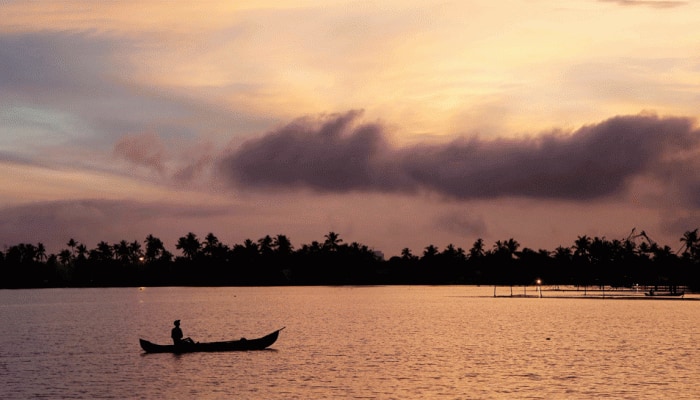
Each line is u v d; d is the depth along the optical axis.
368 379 51.97
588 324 102.06
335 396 45.94
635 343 74.38
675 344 73.31
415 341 78.56
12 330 103.81
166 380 52.62
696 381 49.69
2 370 58.50
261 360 62.38
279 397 45.91
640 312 132.00
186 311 154.38
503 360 61.22
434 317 123.12
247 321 118.56
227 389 48.91
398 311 145.12
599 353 65.56
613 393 45.59
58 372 57.03
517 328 96.12
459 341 78.12
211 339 88.50
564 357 62.84
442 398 44.69
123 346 77.06
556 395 45.16
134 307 177.75
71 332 99.31
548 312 134.88
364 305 176.50
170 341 85.69
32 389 49.53
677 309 142.00
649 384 48.62
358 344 75.50
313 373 54.97
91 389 49.41
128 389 49.31
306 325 105.94
